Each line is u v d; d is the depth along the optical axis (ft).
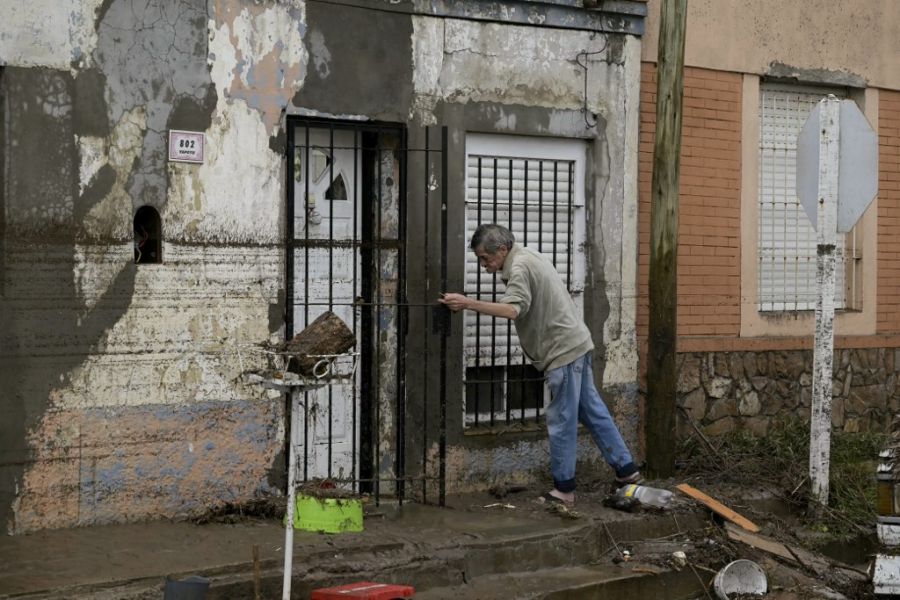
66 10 23.29
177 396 24.68
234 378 25.39
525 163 30.14
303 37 26.21
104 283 23.80
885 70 37.22
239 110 25.40
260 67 25.63
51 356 23.24
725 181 33.78
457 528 25.23
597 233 31.09
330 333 19.99
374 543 23.38
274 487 26.04
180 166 24.68
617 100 31.32
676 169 29.73
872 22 36.86
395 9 27.50
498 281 29.96
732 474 31.17
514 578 24.12
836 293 37.04
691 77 33.12
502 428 29.63
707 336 33.53
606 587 24.18
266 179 25.79
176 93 24.59
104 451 23.84
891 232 37.47
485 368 29.86
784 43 34.86
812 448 29.43
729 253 33.94
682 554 25.96
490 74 29.12
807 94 36.35
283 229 26.08
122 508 24.07
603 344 31.27
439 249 28.32
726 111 33.78
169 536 23.21
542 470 30.22
